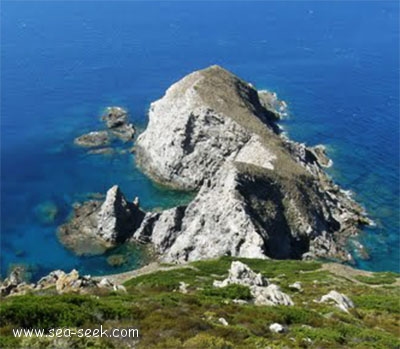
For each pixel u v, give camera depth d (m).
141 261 109.12
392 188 137.12
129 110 176.12
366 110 184.00
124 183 136.25
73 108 176.75
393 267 109.62
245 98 159.50
